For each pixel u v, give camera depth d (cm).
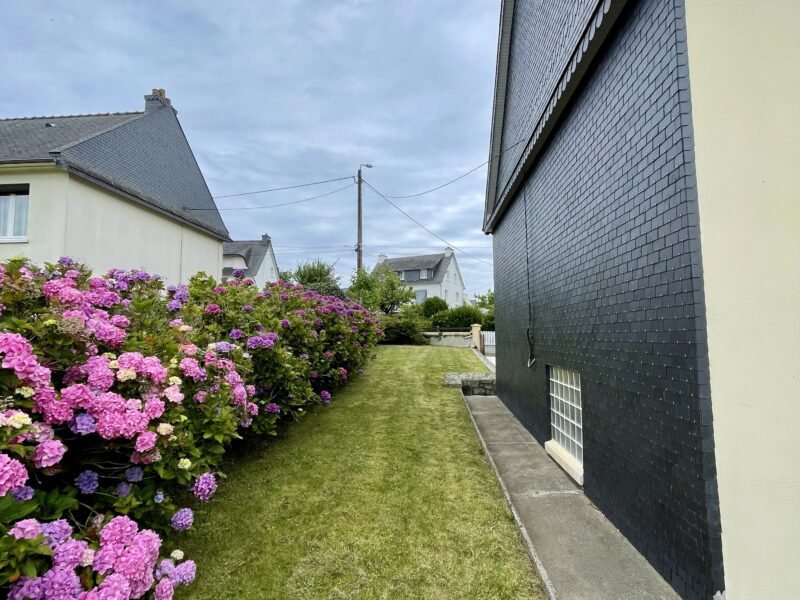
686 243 210
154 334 280
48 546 140
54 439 177
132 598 162
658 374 242
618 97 285
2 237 862
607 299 314
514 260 671
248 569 248
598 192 325
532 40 504
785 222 206
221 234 1498
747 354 203
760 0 211
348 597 226
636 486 271
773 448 200
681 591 220
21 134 1046
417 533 289
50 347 198
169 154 1296
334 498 339
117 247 1003
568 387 434
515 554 267
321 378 630
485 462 422
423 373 947
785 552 197
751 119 209
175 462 216
